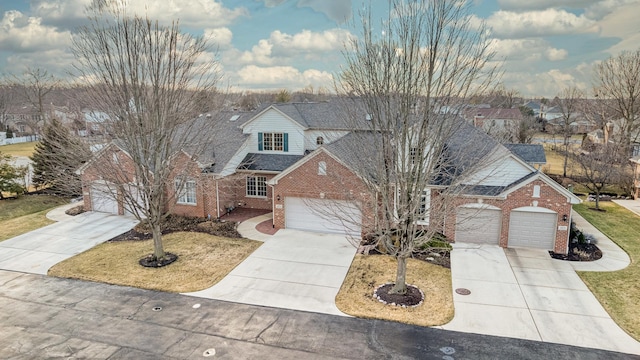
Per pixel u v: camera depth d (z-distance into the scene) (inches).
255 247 738.2
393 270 634.8
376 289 569.9
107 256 693.9
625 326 465.7
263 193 995.9
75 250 722.8
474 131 783.7
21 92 2667.3
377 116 503.8
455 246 732.0
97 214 949.8
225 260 676.7
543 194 698.2
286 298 543.2
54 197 1120.8
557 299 533.3
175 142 848.3
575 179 1330.0
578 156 1213.1
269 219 916.0
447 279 600.1
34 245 747.4
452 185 526.9
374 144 529.7
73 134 786.2
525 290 560.7
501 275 611.5
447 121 499.2
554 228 705.0
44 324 477.7
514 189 708.7
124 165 880.3
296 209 835.4
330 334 455.8
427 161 530.6
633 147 1453.0
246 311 508.7
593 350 421.1
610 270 627.5
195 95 715.4
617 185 1250.6
